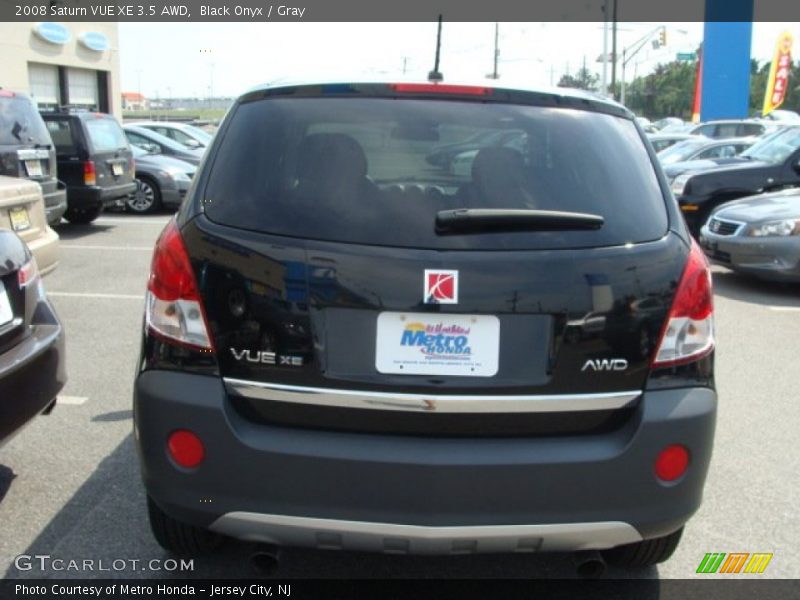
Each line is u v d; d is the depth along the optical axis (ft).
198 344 7.97
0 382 10.25
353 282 7.70
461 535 7.76
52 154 30.94
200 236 8.11
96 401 15.64
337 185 8.21
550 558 10.42
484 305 7.66
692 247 8.43
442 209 8.06
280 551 9.45
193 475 7.93
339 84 8.98
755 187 36.06
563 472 7.71
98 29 93.40
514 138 8.64
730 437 14.62
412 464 7.61
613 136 8.89
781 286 28.81
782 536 11.12
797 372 18.63
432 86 8.98
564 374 7.79
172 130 59.06
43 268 18.94
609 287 7.83
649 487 7.91
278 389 7.81
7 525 10.90
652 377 8.00
